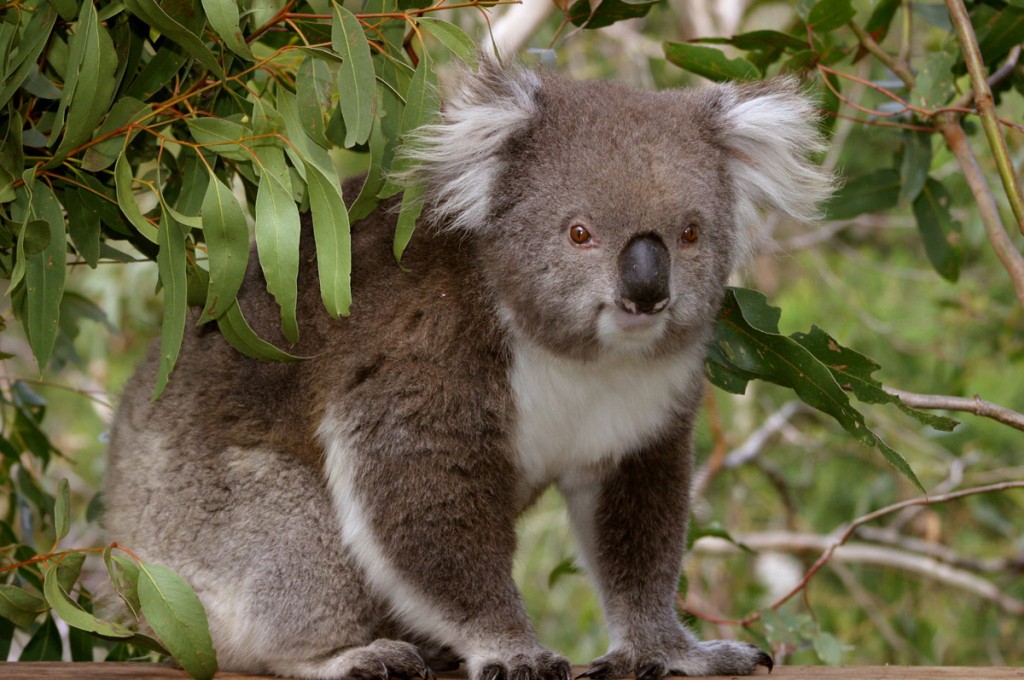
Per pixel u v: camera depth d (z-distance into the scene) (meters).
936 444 12.77
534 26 10.64
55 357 8.62
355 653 6.22
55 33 6.39
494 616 6.15
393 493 6.13
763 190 6.60
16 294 6.06
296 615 6.35
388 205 6.60
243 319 5.73
